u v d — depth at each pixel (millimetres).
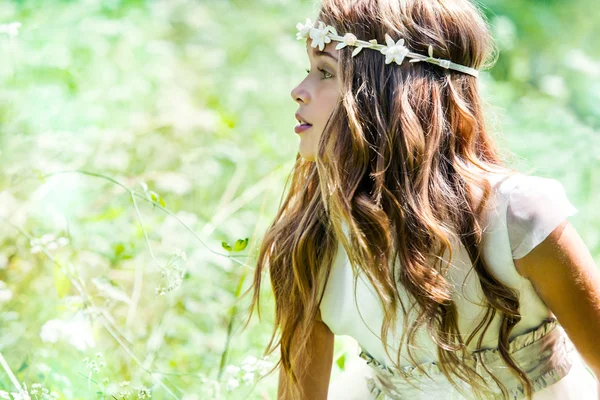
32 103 3309
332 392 2129
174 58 4508
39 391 2238
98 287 2463
